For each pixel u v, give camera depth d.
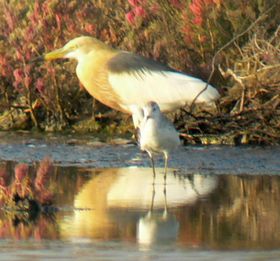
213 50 16.81
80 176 13.51
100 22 17.52
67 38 17.50
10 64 17.98
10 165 14.32
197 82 15.53
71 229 10.50
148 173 13.77
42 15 17.58
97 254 9.46
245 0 16.62
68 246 9.77
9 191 11.67
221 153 15.19
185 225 10.62
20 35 17.77
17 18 17.91
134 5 17.02
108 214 11.17
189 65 16.59
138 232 10.33
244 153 15.17
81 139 16.78
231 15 16.52
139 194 12.28
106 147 15.98
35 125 18.02
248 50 16.50
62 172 13.83
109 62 15.84
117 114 17.75
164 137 13.01
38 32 17.59
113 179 13.29
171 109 15.70
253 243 9.87
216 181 13.12
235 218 10.90
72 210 11.41
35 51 17.73
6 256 9.38
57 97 17.81
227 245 9.79
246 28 16.66
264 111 16.11
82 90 17.91
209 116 16.27
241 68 16.59
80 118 17.97
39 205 11.58
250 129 16.11
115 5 17.61
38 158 15.00
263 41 16.27
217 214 11.12
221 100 16.39
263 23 16.81
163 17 16.91
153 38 17.11
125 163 14.59
